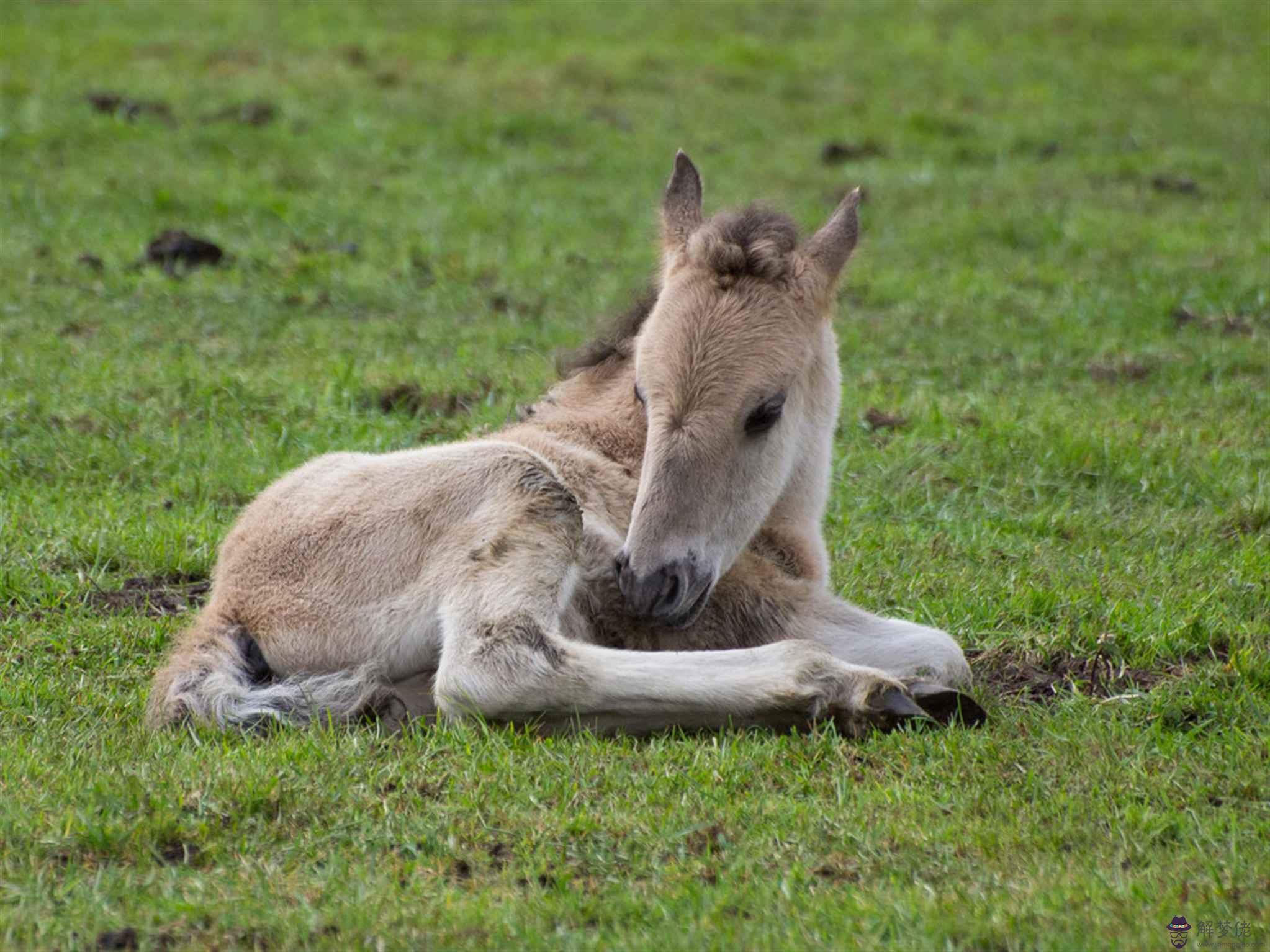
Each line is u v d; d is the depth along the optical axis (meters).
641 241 22.58
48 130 25.73
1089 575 11.38
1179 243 22.70
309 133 27.52
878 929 6.26
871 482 13.68
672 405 8.84
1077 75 35.34
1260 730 8.55
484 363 16.58
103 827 6.99
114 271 19.33
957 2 42.12
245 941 6.25
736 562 9.68
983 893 6.59
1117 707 8.95
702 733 8.48
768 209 9.77
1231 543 12.38
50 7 35.84
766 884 6.69
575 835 7.20
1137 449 14.28
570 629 9.03
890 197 25.67
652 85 33.06
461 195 24.62
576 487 9.46
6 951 6.11
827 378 10.12
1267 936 6.26
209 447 13.80
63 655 9.77
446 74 32.59
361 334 17.78
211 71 31.11
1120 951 6.12
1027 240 23.30
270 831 7.18
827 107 31.89
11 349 16.12
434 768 7.86
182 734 8.28
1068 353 17.80
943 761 7.96
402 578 8.85
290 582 8.98
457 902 6.52
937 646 9.30
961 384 16.94
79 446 13.63
